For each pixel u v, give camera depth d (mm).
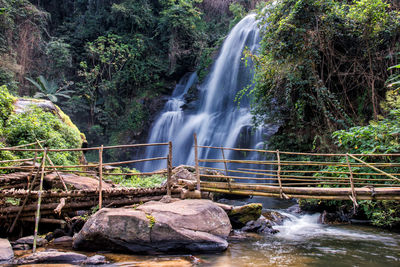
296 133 8750
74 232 5016
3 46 16031
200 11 23609
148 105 21031
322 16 7340
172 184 5578
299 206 7824
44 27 20422
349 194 5023
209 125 16641
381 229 5961
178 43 21766
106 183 7219
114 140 19969
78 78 21406
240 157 13398
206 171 9227
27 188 5633
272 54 7949
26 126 8141
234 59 17734
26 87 18047
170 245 4055
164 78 22375
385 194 4895
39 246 4387
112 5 21875
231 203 8906
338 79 8141
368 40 7453
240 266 3662
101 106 21266
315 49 7707
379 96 7523
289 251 4402
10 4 17109
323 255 4215
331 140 7578
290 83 7852
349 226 6266
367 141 6102
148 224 4023
